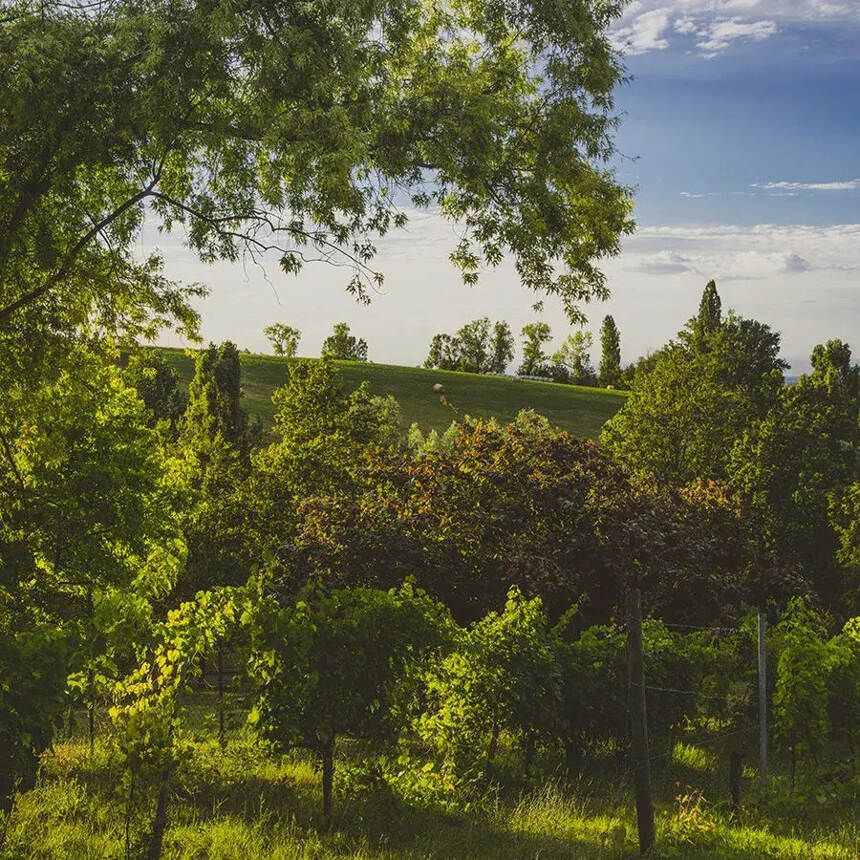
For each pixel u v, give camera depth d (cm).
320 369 3903
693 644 1549
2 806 745
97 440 1855
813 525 3678
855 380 5175
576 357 15412
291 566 1628
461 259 1588
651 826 917
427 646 1059
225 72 1237
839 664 1407
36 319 1552
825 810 1208
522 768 1320
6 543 1727
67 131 1238
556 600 1722
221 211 1428
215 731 1294
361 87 1305
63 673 753
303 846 812
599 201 1480
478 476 1878
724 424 4372
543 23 1397
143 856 726
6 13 1265
